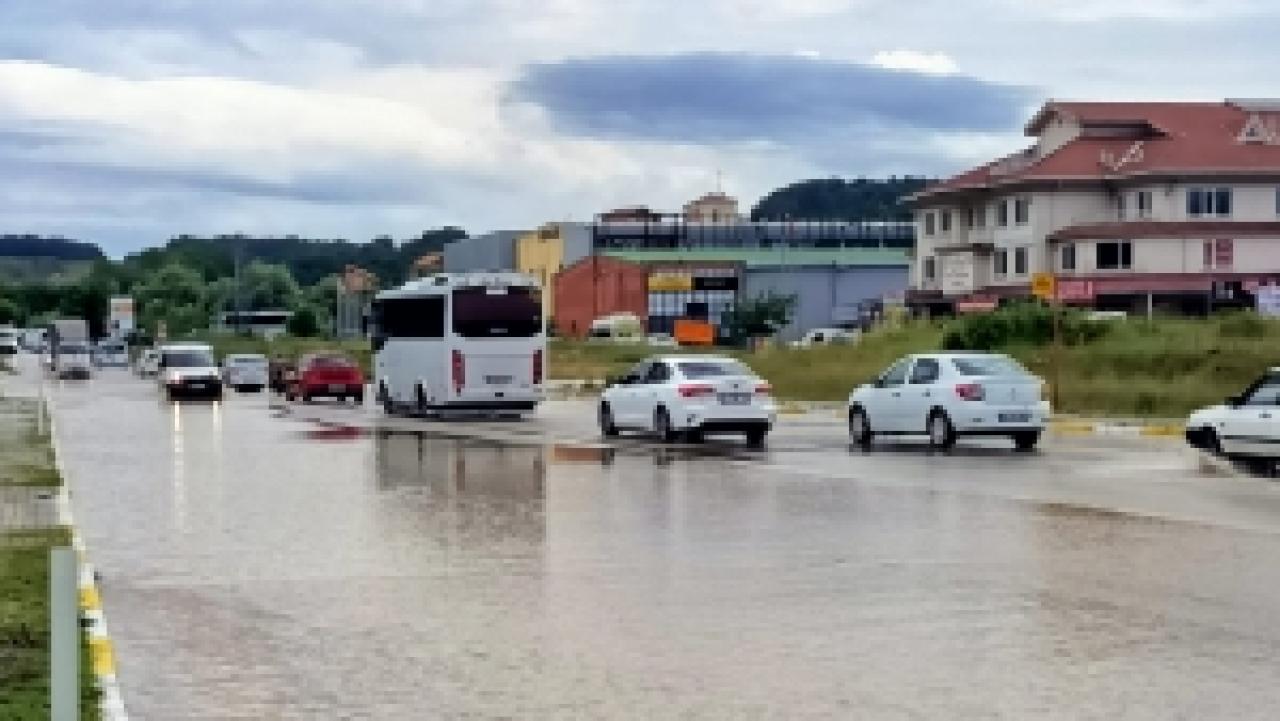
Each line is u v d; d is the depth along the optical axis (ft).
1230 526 52.70
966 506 59.36
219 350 391.24
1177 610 36.99
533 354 134.62
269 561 45.93
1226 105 263.29
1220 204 241.76
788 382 163.43
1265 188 241.96
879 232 436.76
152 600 39.29
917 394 91.97
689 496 63.98
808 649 32.81
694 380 97.60
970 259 263.90
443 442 100.53
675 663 31.48
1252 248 239.09
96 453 90.38
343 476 74.43
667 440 99.35
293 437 106.42
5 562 43.83
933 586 40.73
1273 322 155.94
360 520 56.18
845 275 393.91
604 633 34.71
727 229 428.15
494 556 46.78
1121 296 243.19
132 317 447.83
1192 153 244.63
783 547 48.29
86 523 55.52
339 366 179.22
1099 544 48.37
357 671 30.94
